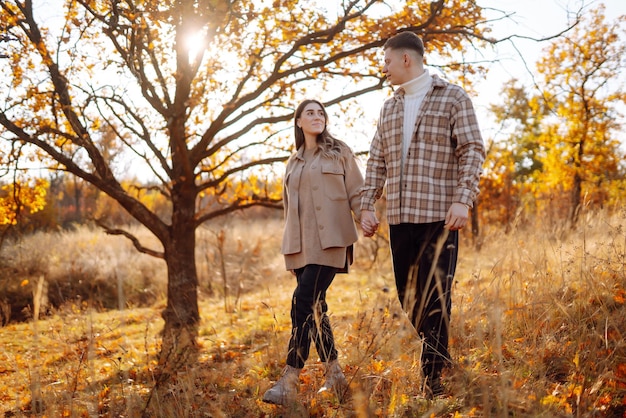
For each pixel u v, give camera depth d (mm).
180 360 3893
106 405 3398
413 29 5594
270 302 7637
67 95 5930
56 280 9742
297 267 3412
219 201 7410
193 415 3029
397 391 2729
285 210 3623
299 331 3104
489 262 4891
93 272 10148
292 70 6055
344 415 2730
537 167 25828
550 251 4562
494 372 2887
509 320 3482
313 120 3496
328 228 3289
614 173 12500
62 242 11984
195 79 6156
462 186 2777
